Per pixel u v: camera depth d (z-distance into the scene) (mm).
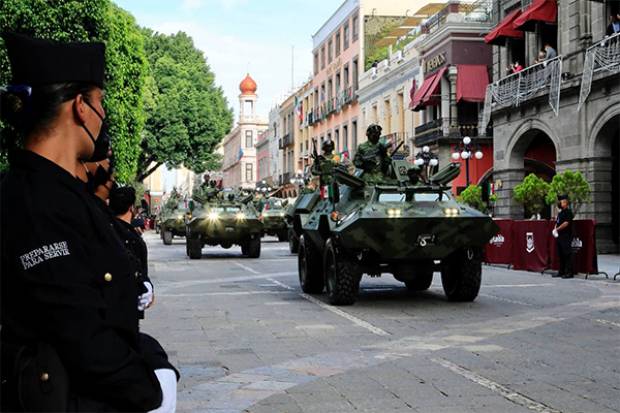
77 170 2303
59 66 2139
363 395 6168
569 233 17516
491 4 38469
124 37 25234
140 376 2029
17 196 2025
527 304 12375
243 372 7164
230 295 14297
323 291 14805
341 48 57938
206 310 12016
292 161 75000
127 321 2076
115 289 2059
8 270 1979
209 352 8281
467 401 5941
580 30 26375
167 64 53094
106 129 2295
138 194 49906
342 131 58062
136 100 26453
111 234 2119
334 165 15047
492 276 18203
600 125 25062
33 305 1935
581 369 7145
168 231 38438
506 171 31453
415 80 42625
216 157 55031
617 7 25391
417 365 7406
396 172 13281
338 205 13344
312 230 13352
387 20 53625
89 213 2082
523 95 29453
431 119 41406
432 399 6012
